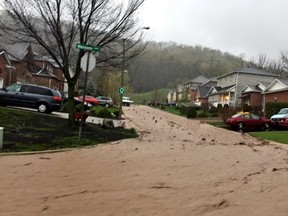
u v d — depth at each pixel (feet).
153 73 426.51
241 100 204.74
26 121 55.42
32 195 21.16
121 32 54.24
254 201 19.30
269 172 26.94
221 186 22.54
